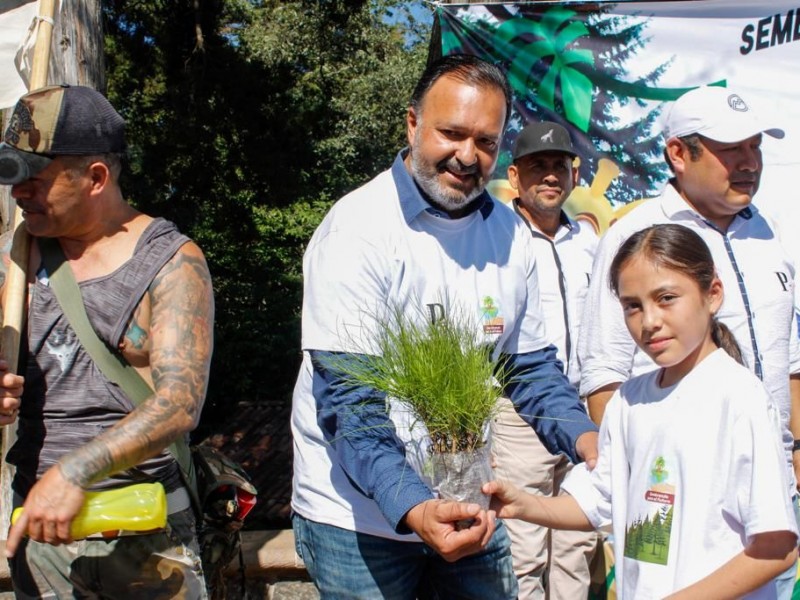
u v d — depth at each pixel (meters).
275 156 15.30
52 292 2.44
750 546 2.04
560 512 2.40
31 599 2.49
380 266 2.46
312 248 2.55
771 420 2.08
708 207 2.90
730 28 4.80
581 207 4.94
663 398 2.23
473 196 2.51
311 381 2.60
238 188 15.77
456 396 2.18
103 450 2.23
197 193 15.77
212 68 15.02
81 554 2.44
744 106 2.82
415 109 2.53
